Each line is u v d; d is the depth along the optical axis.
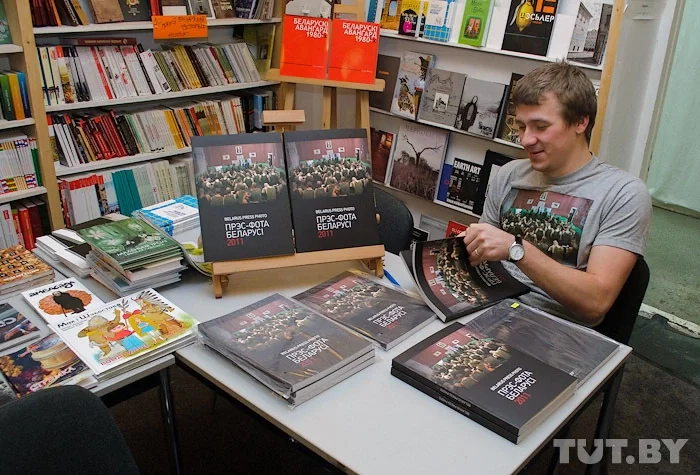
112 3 2.75
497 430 1.10
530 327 1.44
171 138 3.15
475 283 1.62
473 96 2.84
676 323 3.04
